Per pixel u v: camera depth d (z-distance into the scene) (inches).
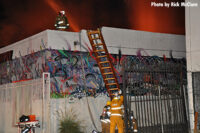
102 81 534.3
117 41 559.2
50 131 459.5
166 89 401.1
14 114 549.0
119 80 550.0
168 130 400.5
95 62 531.2
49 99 452.4
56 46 490.3
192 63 502.9
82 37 522.6
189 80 506.0
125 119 361.4
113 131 398.0
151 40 605.3
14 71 570.6
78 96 501.0
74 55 508.1
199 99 492.7
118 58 556.1
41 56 493.4
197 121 491.5
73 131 450.3
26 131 435.8
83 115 501.0
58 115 472.7
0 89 611.5
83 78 511.8
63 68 492.1
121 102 401.1
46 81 467.2
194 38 501.4
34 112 493.4
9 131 556.1
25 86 528.4
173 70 401.7
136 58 537.3
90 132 502.9
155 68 390.9
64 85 488.7
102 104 528.1
